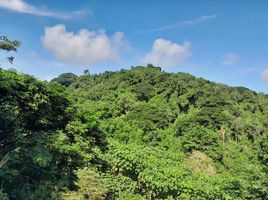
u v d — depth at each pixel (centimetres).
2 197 1273
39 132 1794
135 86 7106
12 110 1656
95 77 8150
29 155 1536
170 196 2980
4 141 1573
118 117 6128
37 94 1823
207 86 7138
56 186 1677
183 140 5369
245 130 5822
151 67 8231
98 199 2131
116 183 2891
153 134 5512
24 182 1578
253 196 2606
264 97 7588
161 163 3738
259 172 2595
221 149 5253
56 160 1750
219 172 4947
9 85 1631
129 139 5362
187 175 3556
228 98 6862
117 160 3084
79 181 2088
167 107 6481
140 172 3077
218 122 5822
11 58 1611
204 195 2962
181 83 7012
